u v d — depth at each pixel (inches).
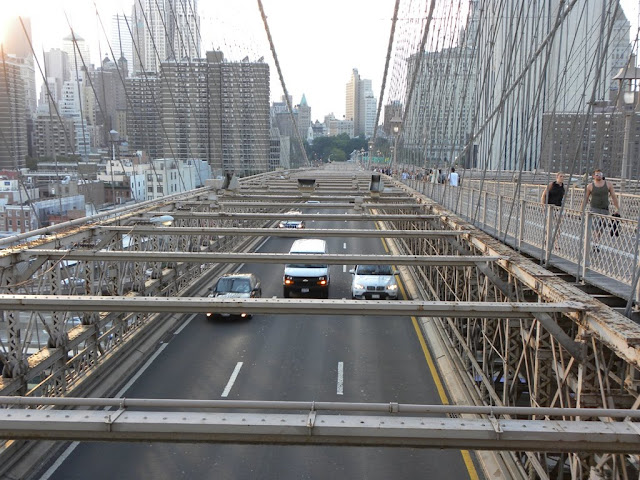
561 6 530.3
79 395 556.4
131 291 743.7
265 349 740.7
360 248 1565.0
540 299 398.3
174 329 828.0
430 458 469.4
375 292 968.9
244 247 1448.1
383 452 478.6
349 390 605.3
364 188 1419.8
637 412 220.5
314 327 839.7
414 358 708.7
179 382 625.3
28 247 520.4
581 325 323.0
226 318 872.3
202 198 1005.2
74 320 609.0
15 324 477.1
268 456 470.9
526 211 578.9
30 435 221.6
